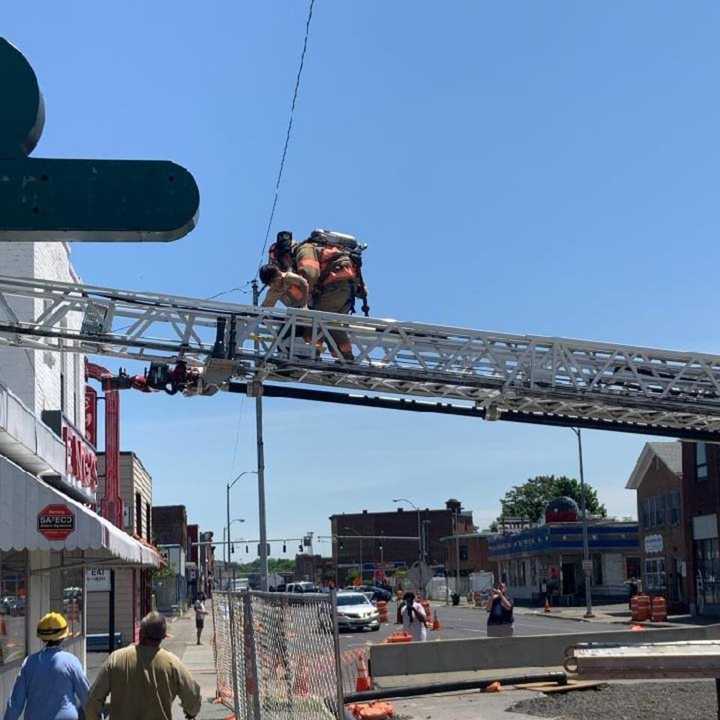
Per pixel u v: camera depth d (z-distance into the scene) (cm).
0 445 1434
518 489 13462
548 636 1934
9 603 1477
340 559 13300
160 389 1448
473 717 1355
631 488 6081
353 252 1550
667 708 1303
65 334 1394
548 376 1588
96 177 753
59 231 750
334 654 864
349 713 1366
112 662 806
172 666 810
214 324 1441
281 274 1473
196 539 11238
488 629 2402
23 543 1220
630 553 7038
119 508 2758
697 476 4916
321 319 1471
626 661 877
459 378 1542
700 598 4897
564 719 1270
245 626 1287
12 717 843
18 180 746
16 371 1794
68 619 2077
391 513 13238
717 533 4703
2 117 751
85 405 2600
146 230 753
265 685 1184
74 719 842
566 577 7175
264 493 3038
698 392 1677
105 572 3878
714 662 866
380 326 1501
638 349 1625
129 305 1420
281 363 1455
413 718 1379
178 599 7406
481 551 9475
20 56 759
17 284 1390
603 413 1702
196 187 760
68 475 1864
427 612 4222
